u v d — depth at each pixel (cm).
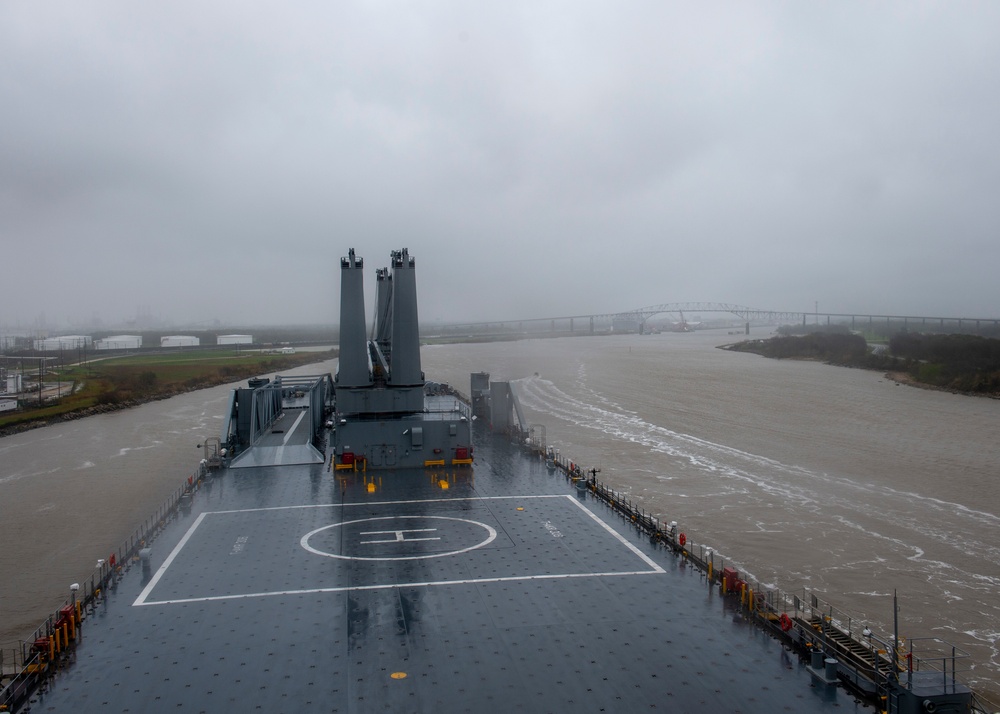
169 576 1877
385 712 1239
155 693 1307
